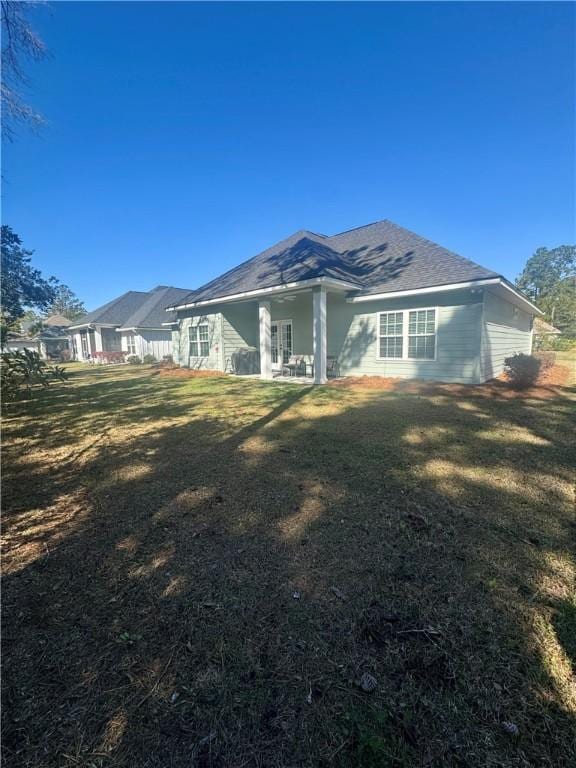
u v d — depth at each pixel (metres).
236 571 2.26
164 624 1.84
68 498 3.38
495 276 8.81
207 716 1.38
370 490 3.42
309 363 13.72
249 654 1.65
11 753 1.24
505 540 2.57
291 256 12.91
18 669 1.57
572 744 1.26
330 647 1.69
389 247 13.19
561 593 2.04
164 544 2.58
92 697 1.45
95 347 27.88
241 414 6.89
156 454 4.63
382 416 6.50
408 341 10.98
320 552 2.45
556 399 7.99
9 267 16.95
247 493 3.39
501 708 1.39
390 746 1.26
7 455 4.73
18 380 9.36
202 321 15.32
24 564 2.37
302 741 1.28
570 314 35.25
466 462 4.17
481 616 1.87
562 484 3.56
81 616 1.90
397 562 2.33
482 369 9.93
